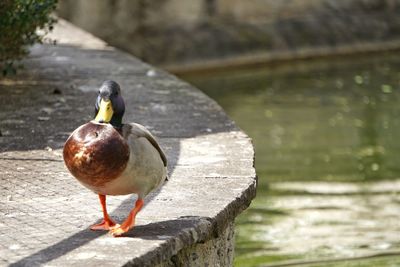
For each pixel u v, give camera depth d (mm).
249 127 23172
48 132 10477
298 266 13203
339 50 36031
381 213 15922
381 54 36562
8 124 10742
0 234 7352
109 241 7141
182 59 32781
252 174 9031
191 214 7832
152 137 7039
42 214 7855
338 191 17391
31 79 13305
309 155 20406
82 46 16594
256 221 15445
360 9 37438
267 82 30109
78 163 6711
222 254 8531
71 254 6902
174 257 7613
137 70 14414
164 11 32812
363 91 28125
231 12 34250
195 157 9609
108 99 6820
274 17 35219
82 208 8023
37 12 12289
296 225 15219
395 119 24094
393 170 19188
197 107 11922
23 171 9086
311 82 29938
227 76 31719
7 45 12367
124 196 8344
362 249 14008
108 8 31500
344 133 22516
